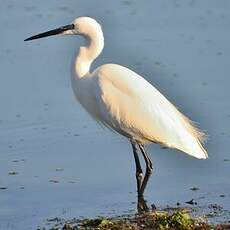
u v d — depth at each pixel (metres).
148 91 13.00
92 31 13.31
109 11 23.81
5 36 21.31
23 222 11.64
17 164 14.20
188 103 17.02
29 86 18.05
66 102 17.20
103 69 13.01
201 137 13.31
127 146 15.07
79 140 15.31
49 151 14.80
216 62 19.28
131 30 22.08
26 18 22.75
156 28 22.20
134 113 12.84
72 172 13.81
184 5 24.52
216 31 21.78
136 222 11.34
